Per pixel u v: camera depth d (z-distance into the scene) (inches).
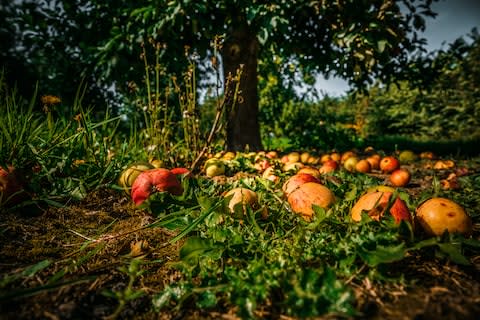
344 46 53.7
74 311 9.8
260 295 10.0
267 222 16.7
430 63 70.2
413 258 13.1
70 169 22.6
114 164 25.2
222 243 12.7
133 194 19.5
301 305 9.3
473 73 156.6
